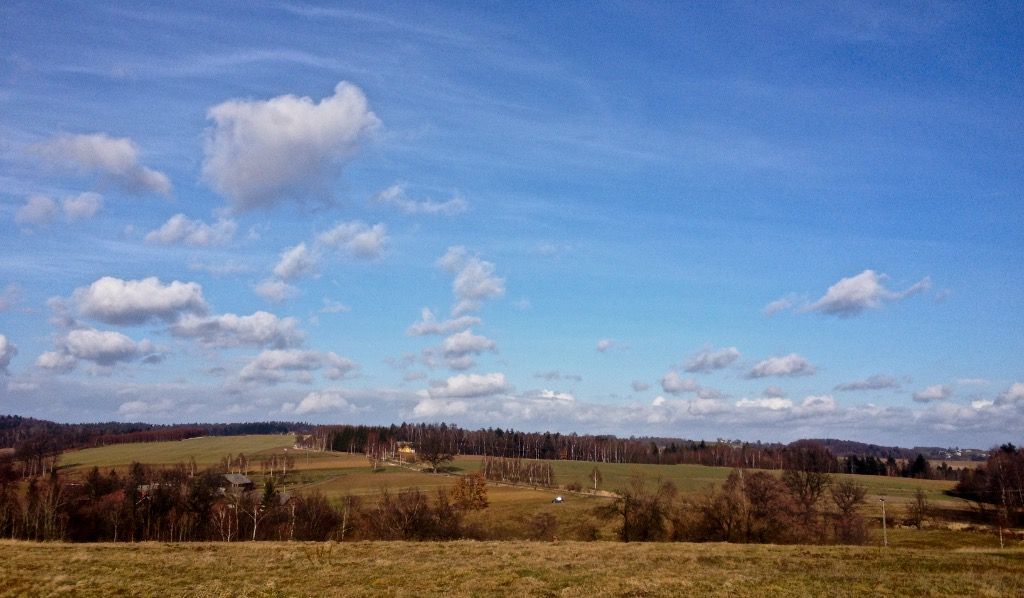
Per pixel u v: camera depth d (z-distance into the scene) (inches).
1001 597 1095.0
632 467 7273.6
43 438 6023.6
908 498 5064.0
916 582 1213.7
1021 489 4315.9
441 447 7406.5
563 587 1178.0
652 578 1254.3
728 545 1937.7
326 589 1159.0
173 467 5999.0
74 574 1263.5
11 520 3400.6
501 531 3481.8
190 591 1126.4
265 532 3558.1
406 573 1325.0
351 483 5585.6
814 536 2992.1
